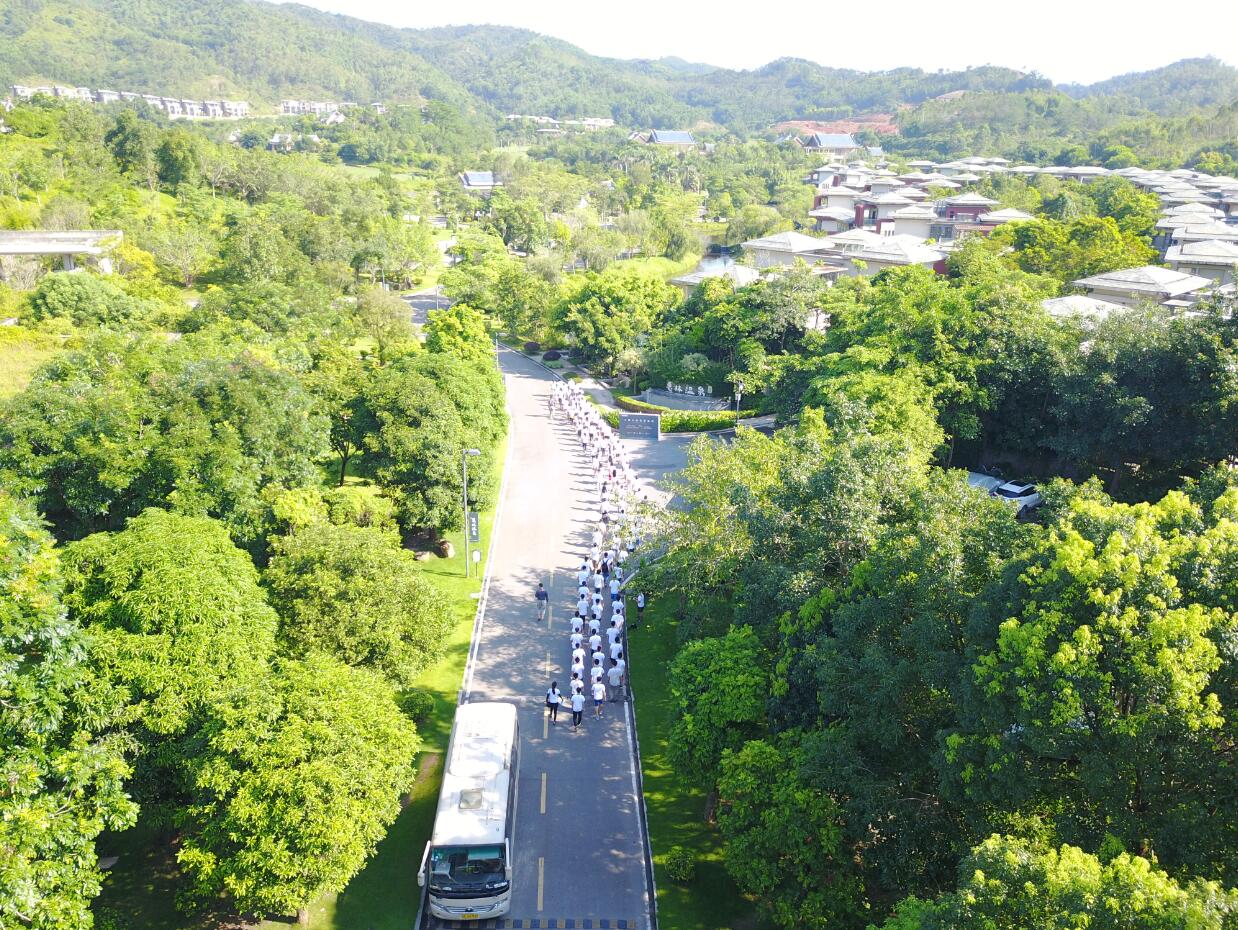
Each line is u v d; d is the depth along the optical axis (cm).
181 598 2552
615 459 6756
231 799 2280
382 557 3306
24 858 1847
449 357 6047
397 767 2511
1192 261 8731
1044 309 6128
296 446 4466
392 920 2650
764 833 2441
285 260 9969
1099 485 2797
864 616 2562
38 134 14038
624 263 13850
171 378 4169
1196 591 1966
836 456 3219
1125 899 1452
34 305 7788
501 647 4247
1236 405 4381
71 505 3647
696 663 3072
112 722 2395
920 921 1725
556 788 3278
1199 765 1806
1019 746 1984
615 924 2684
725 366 8412
